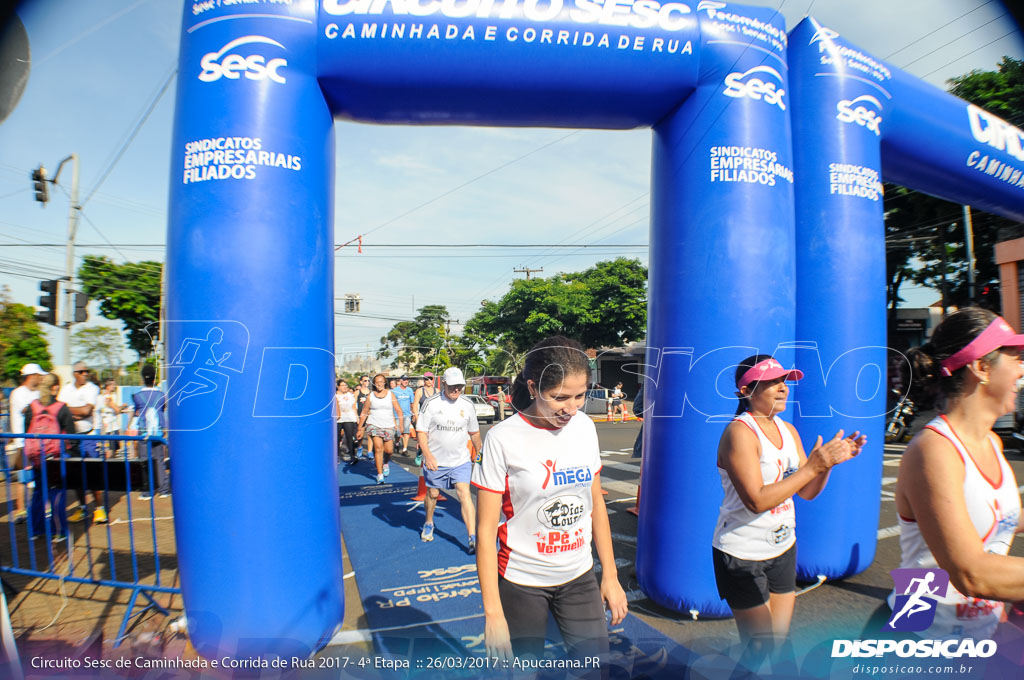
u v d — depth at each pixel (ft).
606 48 11.67
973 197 17.85
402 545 16.90
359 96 11.60
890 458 28.09
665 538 12.09
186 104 10.66
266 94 10.55
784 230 12.38
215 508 10.00
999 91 30.83
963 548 5.11
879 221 14.02
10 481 13.70
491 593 6.95
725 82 12.20
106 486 11.94
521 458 7.18
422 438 16.74
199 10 10.84
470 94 11.73
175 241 10.47
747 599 8.08
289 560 10.20
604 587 7.62
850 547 13.55
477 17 11.25
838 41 13.92
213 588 10.02
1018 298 43.45
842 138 13.58
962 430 5.61
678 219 12.40
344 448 38.17
